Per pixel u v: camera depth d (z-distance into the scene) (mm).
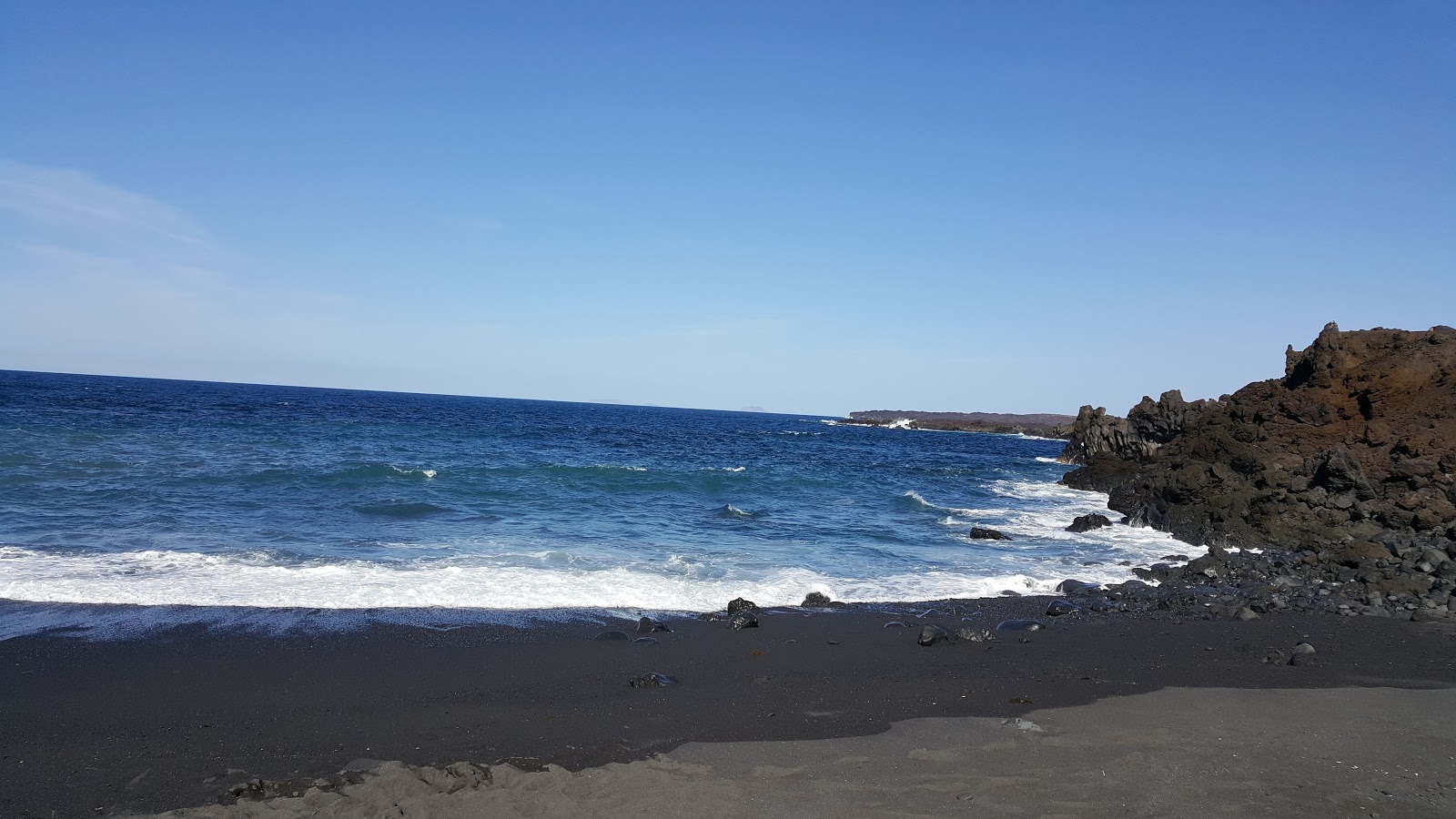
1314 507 23078
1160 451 37719
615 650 10938
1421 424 25312
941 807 5910
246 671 9523
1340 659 10773
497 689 9141
